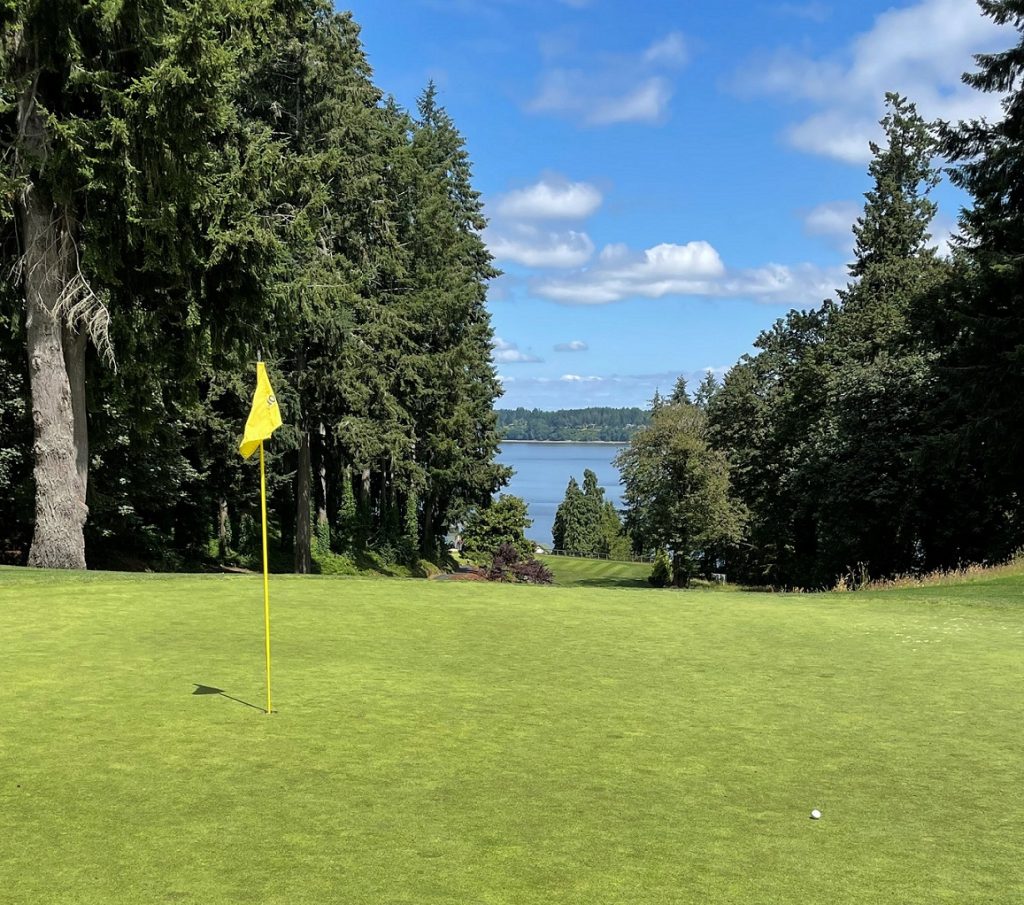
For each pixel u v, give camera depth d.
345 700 7.88
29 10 17.33
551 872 4.54
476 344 57.00
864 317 45.19
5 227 21.17
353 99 35.12
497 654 10.31
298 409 34.12
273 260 22.47
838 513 38.69
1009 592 18.92
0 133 19.91
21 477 27.56
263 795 5.53
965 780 6.28
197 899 4.11
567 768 6.28
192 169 19.58
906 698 8.67
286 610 12.74
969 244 33.44
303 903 4.09
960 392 29.59
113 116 18.06
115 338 21.20
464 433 53.84
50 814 5.15
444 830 5.07
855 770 6.46
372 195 35.56
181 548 42.34
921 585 22.59
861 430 37.75
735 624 13.22
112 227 19.38
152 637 10.47
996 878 4.66
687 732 7.32
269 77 33.03
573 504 115.88
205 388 33.69
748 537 62.03
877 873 4.69
